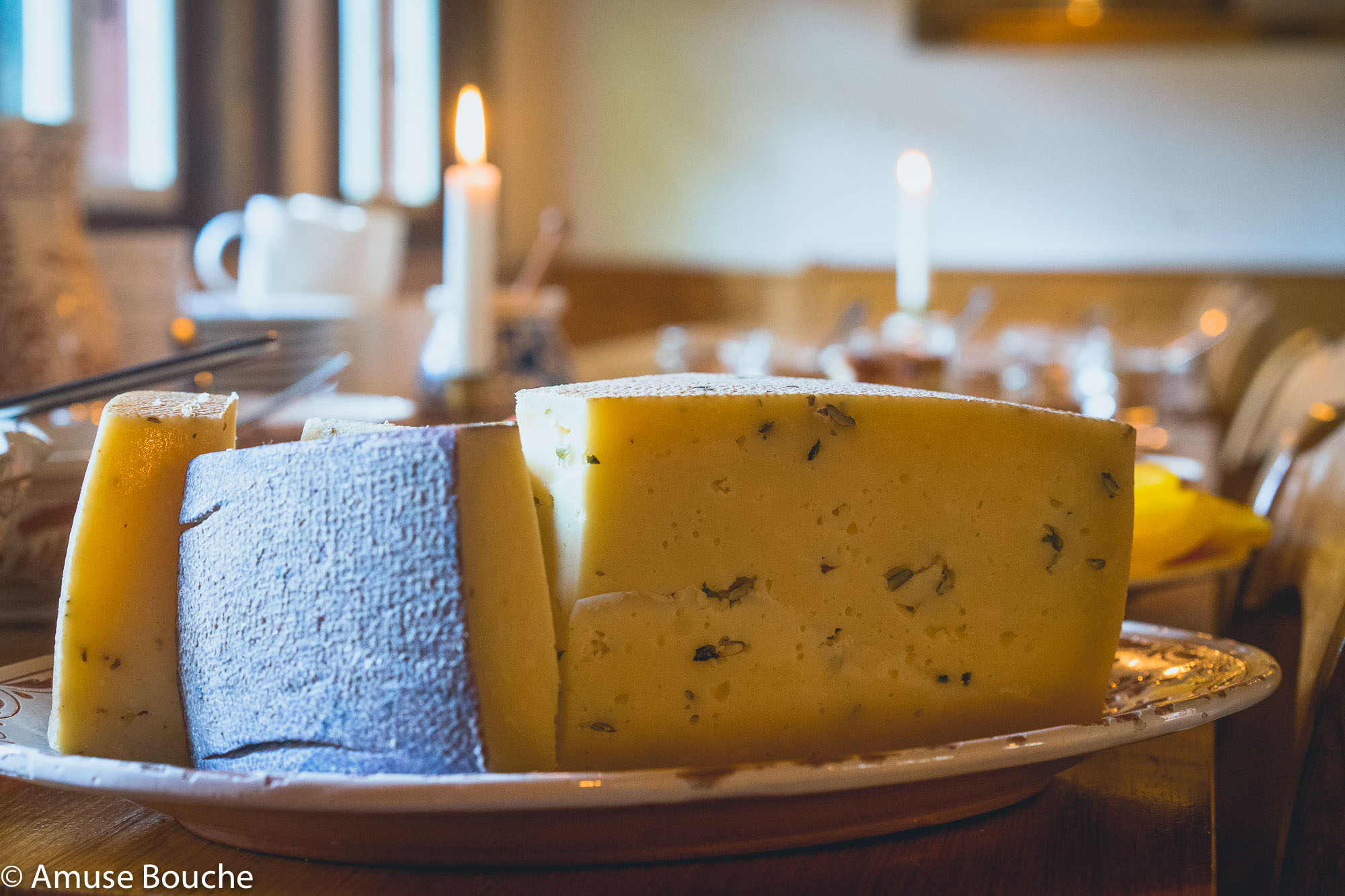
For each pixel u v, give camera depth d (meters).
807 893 0.32
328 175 3.19
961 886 0.33
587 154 4.67
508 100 4.48
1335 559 0.66
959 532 0.41
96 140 2.42
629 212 4.68
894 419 0.40
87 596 0.38
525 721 0.33
